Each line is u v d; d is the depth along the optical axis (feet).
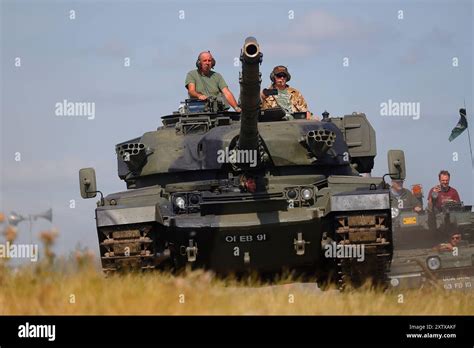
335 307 188.14
